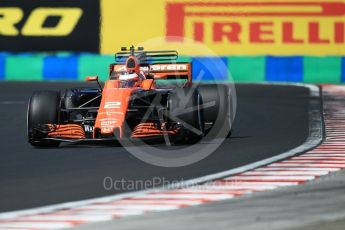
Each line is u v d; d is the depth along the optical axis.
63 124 36.00
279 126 44.41
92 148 34.97
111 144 36.16
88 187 25.95
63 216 21.48
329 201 22.91
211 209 22.03
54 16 77.94
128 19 77.06
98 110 34.75
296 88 69.62
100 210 22.23
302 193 24.30
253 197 23.75
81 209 22.42
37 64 78.31
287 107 54.78
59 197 24.34
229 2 76.25
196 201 23.34
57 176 28.08
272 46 76.12
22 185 26.42
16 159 32.22
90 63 77.56
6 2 78.19
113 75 38.31
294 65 76.00
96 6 77.44
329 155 33.09
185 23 76.50
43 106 35.25
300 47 75.94
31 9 78.06
